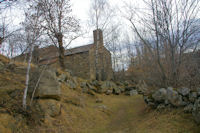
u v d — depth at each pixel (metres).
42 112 6.60
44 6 8.39
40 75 7.17
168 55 8.41
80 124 7.54
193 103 5.70
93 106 11.02
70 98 9.85
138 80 23.03
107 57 26.23
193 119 5.12
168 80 8.13
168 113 6.38
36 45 7.46
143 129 5.82
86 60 21.16
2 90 6.44
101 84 17.64
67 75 13.15
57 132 6.07
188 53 8.08
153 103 7.79
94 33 24.45
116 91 18.33
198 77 7.26
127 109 10.98
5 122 4.99
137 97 16.52
